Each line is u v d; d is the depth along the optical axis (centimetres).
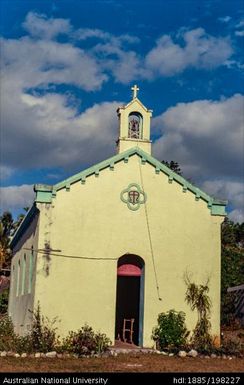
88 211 2364
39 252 2283
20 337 2294
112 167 2419
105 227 2370
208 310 2384
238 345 2256
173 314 2325
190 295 2384
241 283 3953
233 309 3741
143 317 2341
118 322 2870
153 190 2447
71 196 2358
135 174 2442
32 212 2466
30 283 2452
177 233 2433
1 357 1981
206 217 2475
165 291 2378
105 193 2397
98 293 2312
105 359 1998
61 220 2328
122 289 2914
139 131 2595
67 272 2297
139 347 2306
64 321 2256
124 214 2400
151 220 2422
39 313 2230
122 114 2584
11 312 3316
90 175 2394
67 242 2319
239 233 5484
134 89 2620
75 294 2289
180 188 2473
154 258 2395
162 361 1986
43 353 2048
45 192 2325
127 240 2383
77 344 2112
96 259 2338
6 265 5438
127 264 2433
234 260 4097
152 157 2458
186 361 2005
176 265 2408
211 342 2281
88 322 2280
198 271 2419
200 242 2445
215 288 2417
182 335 2298
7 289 4344
